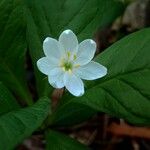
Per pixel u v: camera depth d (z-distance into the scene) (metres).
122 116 0.05
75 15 0.06
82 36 0.06
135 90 0.05
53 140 0.06
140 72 0.05
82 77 0.05
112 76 0.06
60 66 0.05
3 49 0.06
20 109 0.05
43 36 0.06
